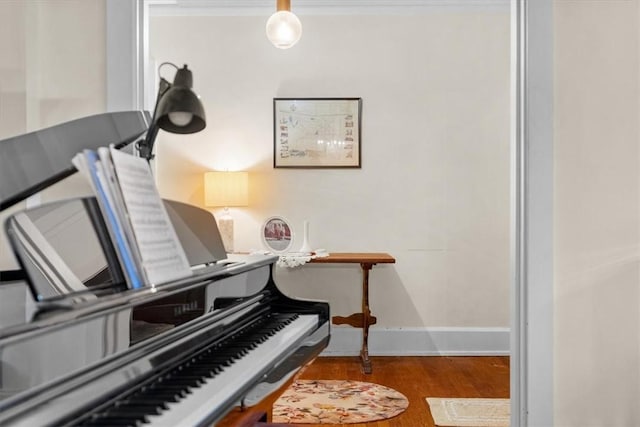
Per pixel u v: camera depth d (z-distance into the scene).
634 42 2.08
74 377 1.08
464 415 3.17
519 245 2.15
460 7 4.58
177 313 1.49
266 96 4.62
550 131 2.10
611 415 2.09
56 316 1.07
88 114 2.11
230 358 1.52
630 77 2.09
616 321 2.09
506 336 4.59
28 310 1.28
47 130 1.74
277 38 3.28
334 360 4.47
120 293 1.26
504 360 4.44
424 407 3.32
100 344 1.16
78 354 1.10
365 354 4.21
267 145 4.62
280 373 1.63
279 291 2.29
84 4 2.11
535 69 2.11
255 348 1.66
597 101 2.10
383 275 4.63
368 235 4.62
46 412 0.99
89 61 2.11
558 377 2.11
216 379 1.34
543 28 2.11
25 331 0.98
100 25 2.11
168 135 4.61
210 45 4.61
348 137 4.61
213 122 4.62
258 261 2.13
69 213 1.81
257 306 2.12
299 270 4.64
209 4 4.59
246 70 4.61
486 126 4.61
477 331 4.60
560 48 2.11
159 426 1.04
